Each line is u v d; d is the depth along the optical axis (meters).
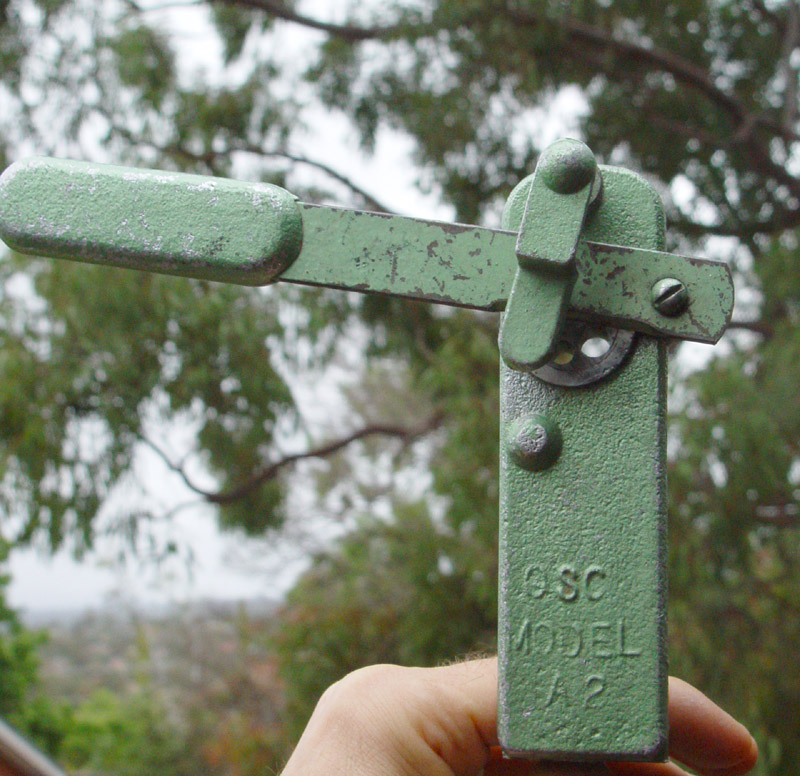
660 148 2.30
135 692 4.64
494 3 1.98
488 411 1.71
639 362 0.26
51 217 0.26
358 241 0.26
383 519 2.51
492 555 1.81
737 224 2.25
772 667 1.63
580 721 0.25
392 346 2.15
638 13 2.23
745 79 2.46
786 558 1.76
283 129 2.26
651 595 0.26
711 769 0.36
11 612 3.25
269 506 2.20
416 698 0.31
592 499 0.26
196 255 0.26
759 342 1.97
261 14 2.30
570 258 0.24
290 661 2.31
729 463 1.59
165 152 2.16
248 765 2.66
